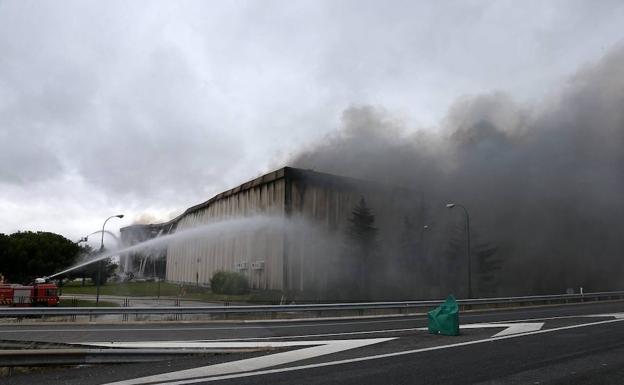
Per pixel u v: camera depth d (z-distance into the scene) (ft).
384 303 89.20
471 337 43.83
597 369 28.17
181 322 72.08
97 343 41.73
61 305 130.41
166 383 24.88
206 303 140.15
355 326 62.54
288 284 179.11
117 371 28.14
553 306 106.83
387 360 31.63
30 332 56.24
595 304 113.19
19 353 27.66
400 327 59.67
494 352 34.65
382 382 24.93
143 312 72.33
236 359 32.37
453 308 46.88
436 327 46.75
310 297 177.99
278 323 70.13
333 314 87.04
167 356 32.63
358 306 86.07
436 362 30.71
